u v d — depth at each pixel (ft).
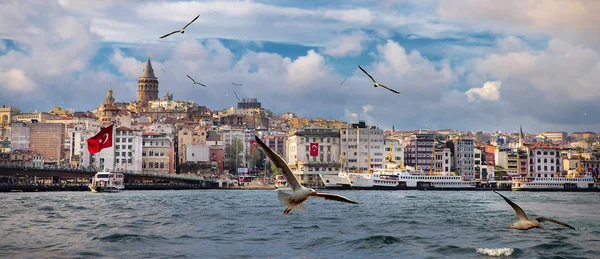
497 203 636.07
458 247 277.64
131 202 595.88
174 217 414.62
